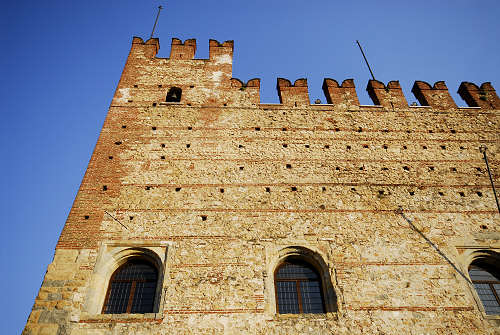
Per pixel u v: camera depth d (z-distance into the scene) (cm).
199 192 1622
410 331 1275
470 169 1794
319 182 1692
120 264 1451
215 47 2289
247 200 1606
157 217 1531
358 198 1644
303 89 2105
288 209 1584
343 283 1380
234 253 1443
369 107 2044
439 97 2147
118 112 1917
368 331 1270
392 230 1542
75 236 1459
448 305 1345
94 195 1587
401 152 1845
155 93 2030
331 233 1519
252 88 2083
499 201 1664
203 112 1952
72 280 1348
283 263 1479
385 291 1366
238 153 1781
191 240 1471
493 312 1385
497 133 1977
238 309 1302
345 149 1838
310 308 1369
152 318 1273
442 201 1656
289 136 1873
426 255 1475
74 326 1245
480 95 2191
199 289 1344
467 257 1491
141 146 1780
